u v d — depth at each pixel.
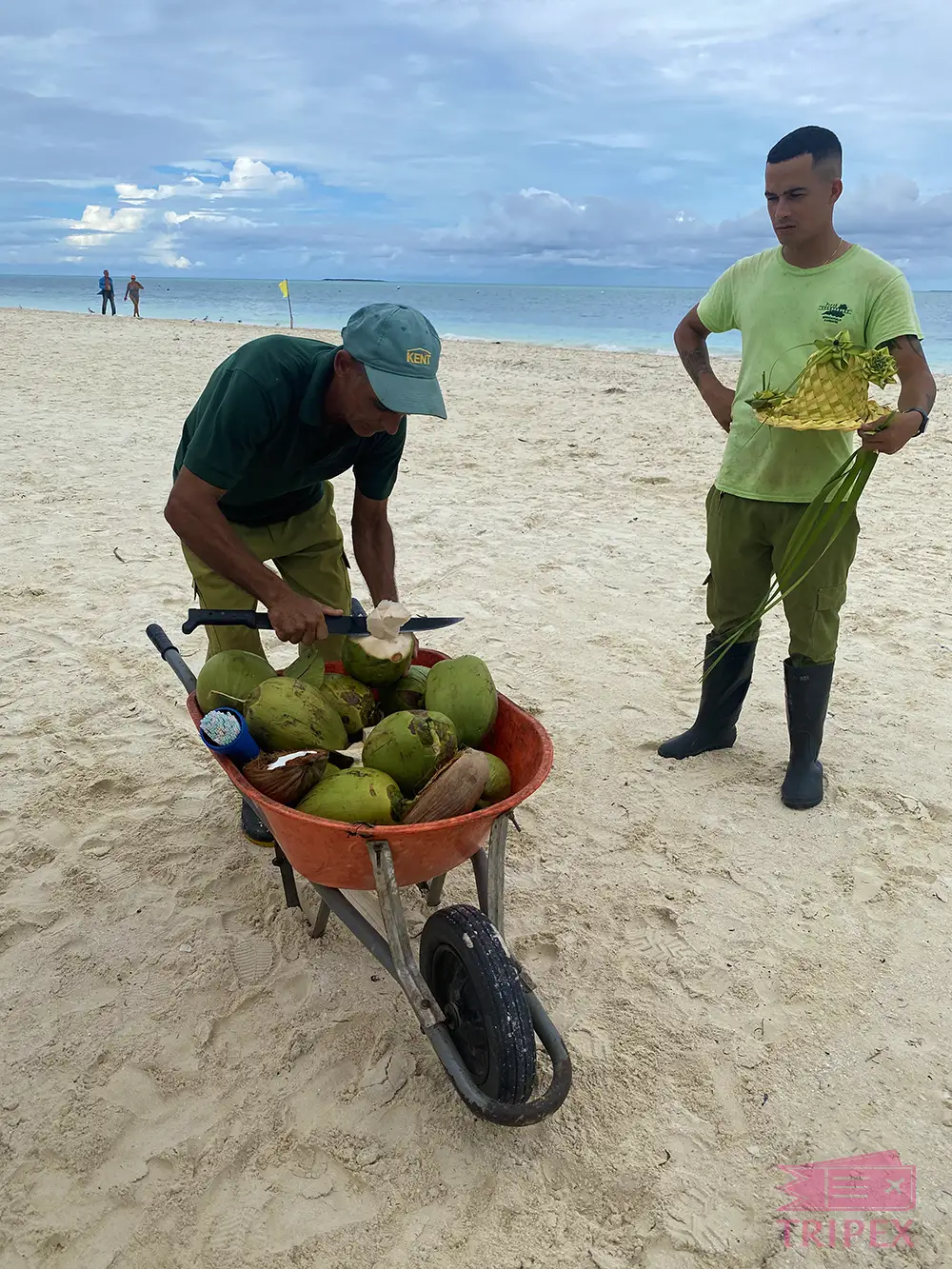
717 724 4.49
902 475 9.98
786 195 3.43
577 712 4.98
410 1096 2.70
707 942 3.34
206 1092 2.71
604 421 12.99
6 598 6.32
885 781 4.32
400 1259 2.26
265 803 2.46
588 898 3.57
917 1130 2.63
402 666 3.13
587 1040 2.91
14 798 4.08
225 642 3.82
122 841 3.82
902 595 6.56
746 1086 2.76
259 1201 2.40
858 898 3.57
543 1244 2.30
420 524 8.26
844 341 3.09
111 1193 2.41
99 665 5.38
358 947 3.28
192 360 19.03
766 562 4.06
